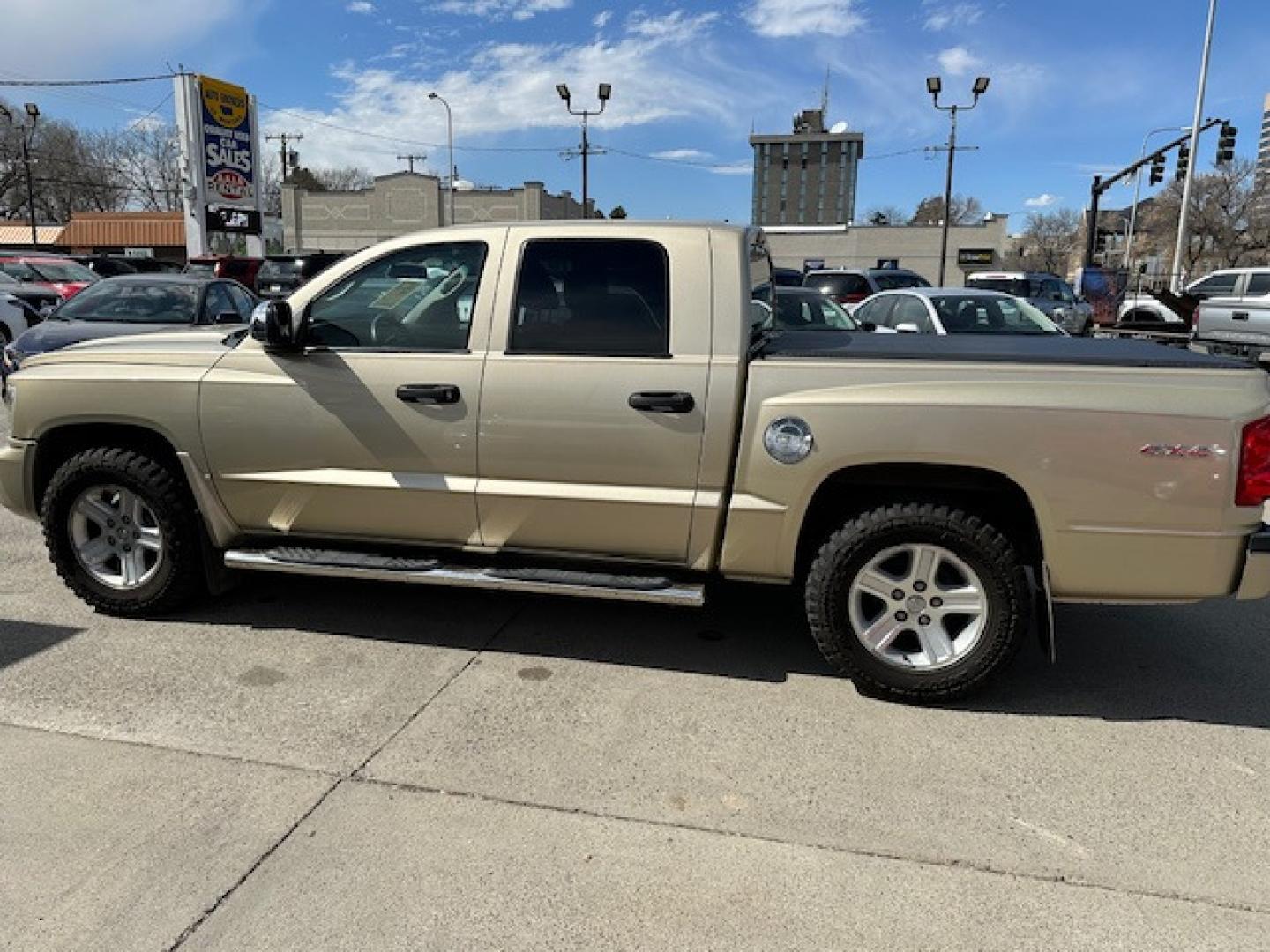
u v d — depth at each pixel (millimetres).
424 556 4051
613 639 4215
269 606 4551
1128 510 3283
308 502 4035
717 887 2531
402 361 3820
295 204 62312
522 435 3715
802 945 2316
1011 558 3430
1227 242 56844
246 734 3309
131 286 9812
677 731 3387
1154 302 22641
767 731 3396
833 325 10023
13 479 4383
